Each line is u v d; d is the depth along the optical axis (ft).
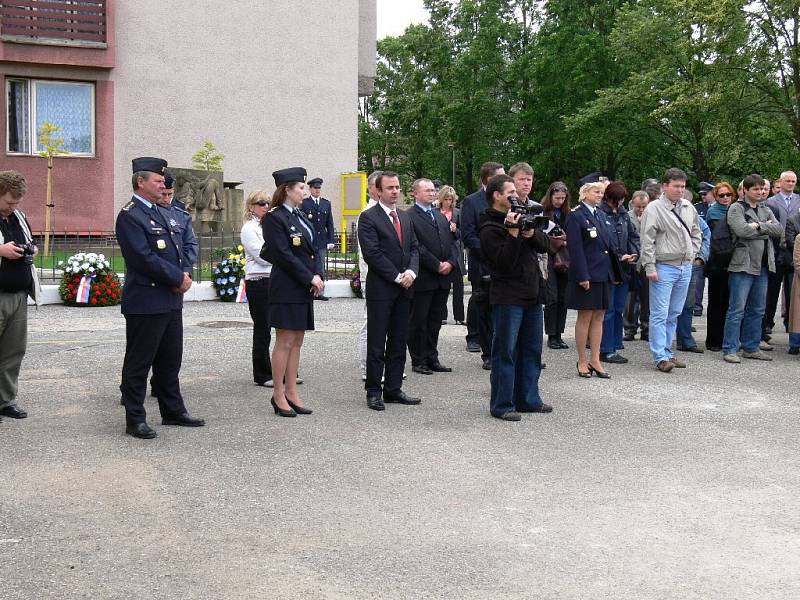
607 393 29.53
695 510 17.99
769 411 27.04
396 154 209.97
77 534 16.28
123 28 83.05
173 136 85.81
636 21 121.19
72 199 81.82
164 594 13.76
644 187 41.50
